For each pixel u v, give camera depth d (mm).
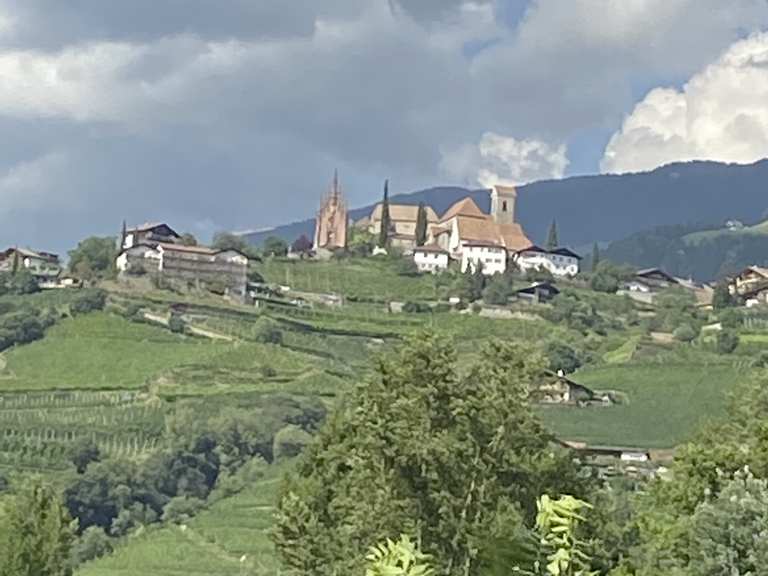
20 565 67188
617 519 49219
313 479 53938
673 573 40812
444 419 46500
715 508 39219
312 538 50688
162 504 150125
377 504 45188
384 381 47250
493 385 46750
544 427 47344
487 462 46000
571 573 9602
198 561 121000
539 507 9797
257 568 115188
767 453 49781
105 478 147625
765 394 59594
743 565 38219
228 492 153250
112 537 138000
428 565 8742
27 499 69250
